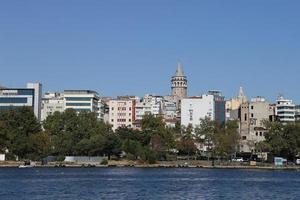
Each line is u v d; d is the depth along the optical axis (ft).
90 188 538.47
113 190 517.14
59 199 435.53
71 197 450.71
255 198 458.91
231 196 472.44
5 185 570.87
